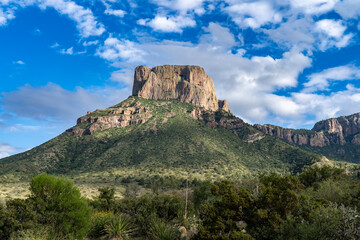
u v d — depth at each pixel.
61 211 11.28
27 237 9.18
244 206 10.35
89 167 168.25
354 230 8.27
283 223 9.35
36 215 10.56
